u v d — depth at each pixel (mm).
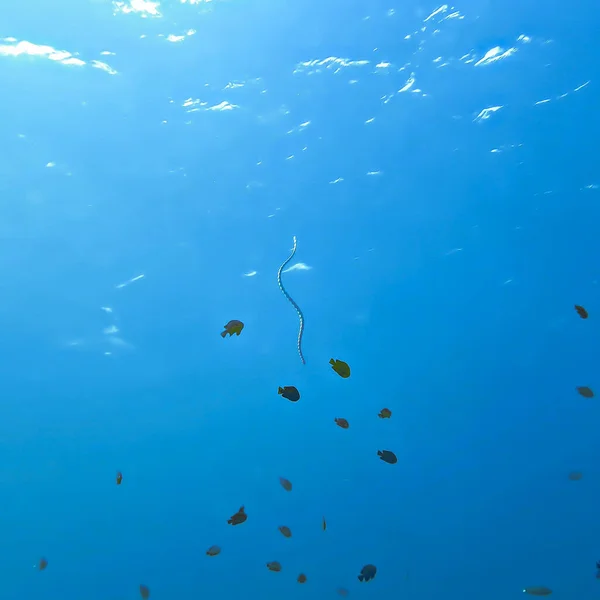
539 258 8641
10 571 7922
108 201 8641
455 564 7617
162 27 8078
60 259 8688
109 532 8188
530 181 8477
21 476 8391
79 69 8125
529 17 7988
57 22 7895
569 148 8320
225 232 8789
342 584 7414
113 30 8047
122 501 8414
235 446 8609
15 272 8602
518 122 8352
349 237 8773
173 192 8680
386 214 8719
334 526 8062
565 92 8180
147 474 8547
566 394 8617
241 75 8367
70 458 8531
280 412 8711
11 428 8477
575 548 7730
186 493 8430
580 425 8500
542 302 8688
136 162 8578
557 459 8367
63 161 8453
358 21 8172
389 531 7984
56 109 8258
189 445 8617
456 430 8531
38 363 8672
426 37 8219
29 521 8227
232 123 8531
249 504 8328
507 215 8586
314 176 8688
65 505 8367
